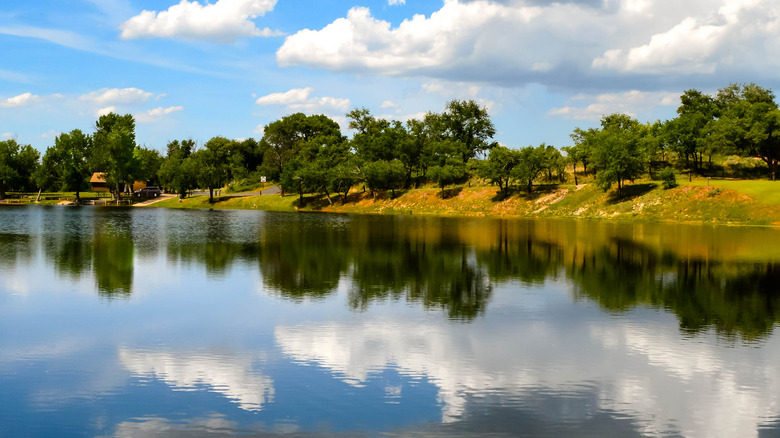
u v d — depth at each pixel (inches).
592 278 1690.5
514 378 864.9
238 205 6879.9
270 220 4394.7
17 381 845.2
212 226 3727.9
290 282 1624.0
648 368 909.8
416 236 2992.1
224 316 1226.6
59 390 812.6
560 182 5551.2
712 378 867.4
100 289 1519.4
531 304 1346.0
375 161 6727.4
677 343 1040.2
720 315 1242.0
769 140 4520.2
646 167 5561.0
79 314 1241.4
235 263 1994.3
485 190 5580.7
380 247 2466.8
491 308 1305.4
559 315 1240.8
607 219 4274.1
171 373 879.7
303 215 5191.9
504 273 1779.0
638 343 1040.2
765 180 4621.1
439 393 806.5
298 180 6417.3
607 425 711.7
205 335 1082.7
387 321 1187.3
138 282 1625.2
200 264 1968.5
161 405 762.8
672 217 4013.3
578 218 4443.9
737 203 3880.4
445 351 991.0
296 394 800.9
